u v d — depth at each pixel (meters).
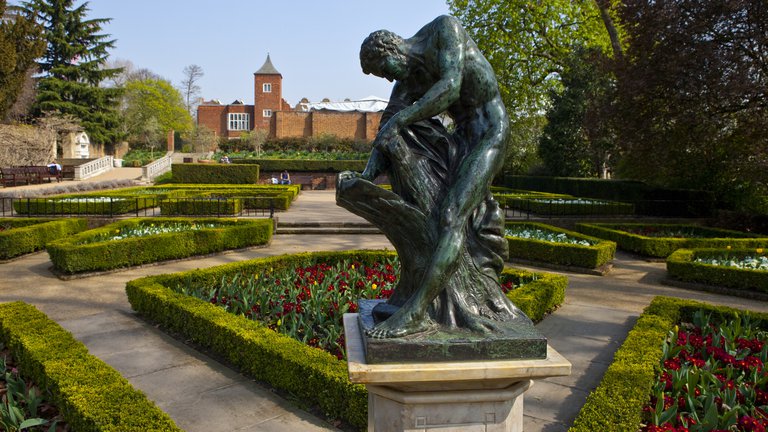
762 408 3.55
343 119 50.00
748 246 10.80
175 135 54.97
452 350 2.11
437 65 2.44
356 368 2.02
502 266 2.58
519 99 26.00
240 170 29.52
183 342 5.54
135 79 60.09
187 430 3.65
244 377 4.61
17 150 26.56
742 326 5.56
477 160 2.38
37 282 8.40
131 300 6.69
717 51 13.10
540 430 3.68
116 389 3.59
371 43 2.51
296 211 18.56
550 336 5.87
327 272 7.68
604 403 3.43
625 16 15.29
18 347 4.57
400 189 2.50
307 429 3.68
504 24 24.27
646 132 15.32
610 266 10.16
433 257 2.26
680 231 13.39
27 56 21.14
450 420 2.20
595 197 21.19
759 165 13.61
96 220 14.41
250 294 6.34
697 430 3.23
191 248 10.41
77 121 37.56
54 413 3.82
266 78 55.53
